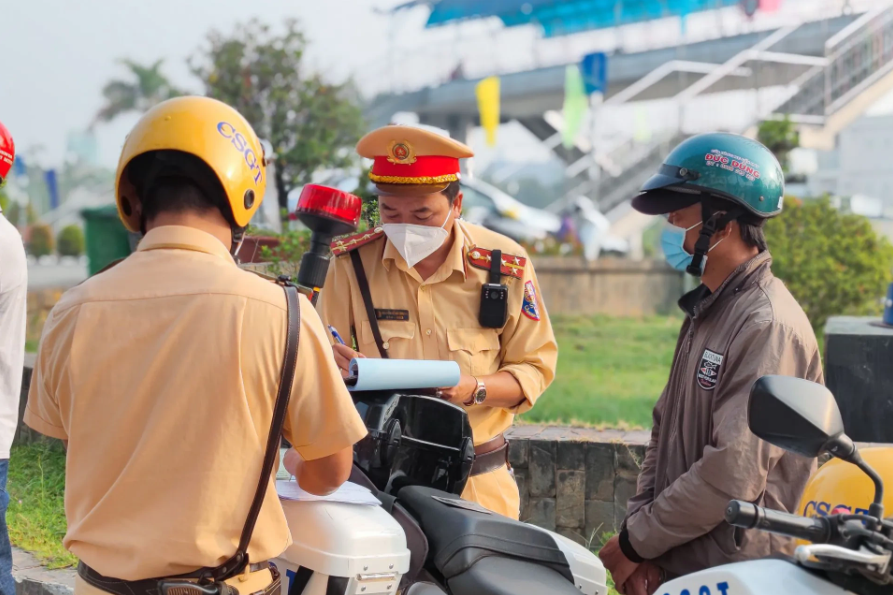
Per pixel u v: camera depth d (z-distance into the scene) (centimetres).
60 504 473
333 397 180
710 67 2398
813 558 140
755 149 235
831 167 2028
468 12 2728
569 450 431
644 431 467
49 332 179
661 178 239
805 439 152
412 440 233
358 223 268
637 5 2575
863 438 407
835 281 932
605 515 428
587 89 2458
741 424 213
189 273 175
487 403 270
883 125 1981
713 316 235
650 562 244
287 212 558
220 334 170
